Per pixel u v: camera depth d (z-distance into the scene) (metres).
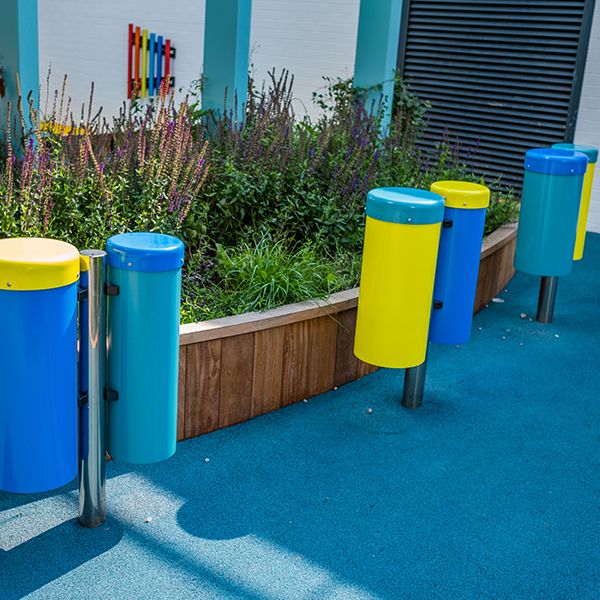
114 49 10.98
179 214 4.29
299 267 4.28
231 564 2.81
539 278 6.47
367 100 6.64
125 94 11.05
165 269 2.70
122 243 2.72
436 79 8.53
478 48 8.20
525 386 4.44
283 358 3.88
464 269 3.95
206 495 3.21
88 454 2.85
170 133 4.56
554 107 7.91
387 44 6.46
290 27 9.42
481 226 3.94
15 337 2.45
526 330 5.30
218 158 4.94
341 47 9.18
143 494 3.18
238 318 3.68
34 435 2.54
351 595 2.70
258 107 5.66
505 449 3.74
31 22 4.78
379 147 5.94
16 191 3.83
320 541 2.98
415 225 3.50
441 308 4.00
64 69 11.41
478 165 8.13
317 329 3.99
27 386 2.49
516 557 2.97
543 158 4.96
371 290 3.66
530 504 3.31
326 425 3.83
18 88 4.73
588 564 2.96
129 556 2.81
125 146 4.45
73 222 3.96
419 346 3.77
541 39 7.80
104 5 10.87
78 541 2.87
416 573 2.84
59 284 2.46
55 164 4.10
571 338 5.21
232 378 3.68
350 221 4.96
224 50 5.72
